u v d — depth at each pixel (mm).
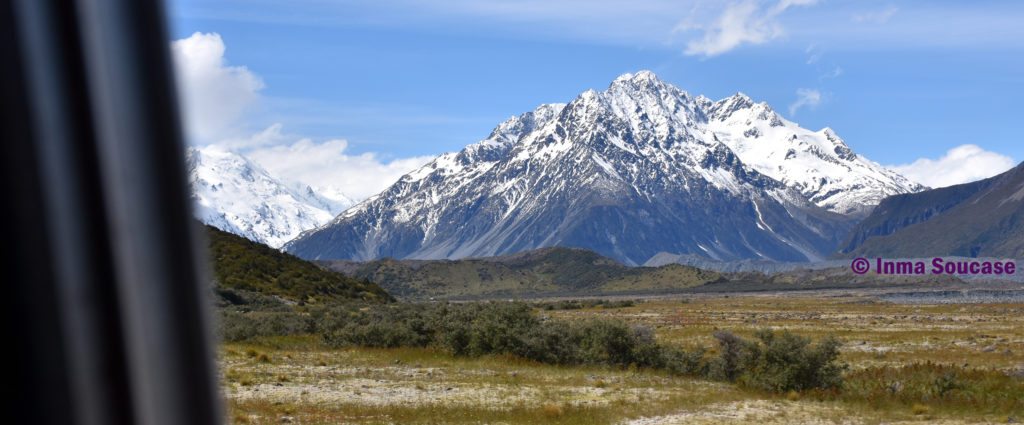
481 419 25625
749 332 68500
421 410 27156
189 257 8648
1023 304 127875
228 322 62125
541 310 128875
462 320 51938
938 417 26938
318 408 27375
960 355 47875
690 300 172125
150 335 8070
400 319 61312
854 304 138500
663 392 33156
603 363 42719
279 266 124438
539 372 40031
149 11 8109
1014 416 26719
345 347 51219
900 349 52688
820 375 33656
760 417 26922
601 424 25172
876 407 29359
